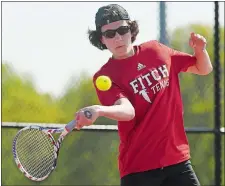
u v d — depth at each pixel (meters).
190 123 25.22
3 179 17.72
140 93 8.88
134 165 9.12
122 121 9.02
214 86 14.63
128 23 8.98
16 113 19.50
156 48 9.19
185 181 9.12
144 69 8.96
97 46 9.63
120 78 8.91
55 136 16.89
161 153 8.99
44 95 20.55
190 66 9.52
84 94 21.11
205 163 23.92
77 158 20.16
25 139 9.12
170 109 9.02
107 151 20.42
